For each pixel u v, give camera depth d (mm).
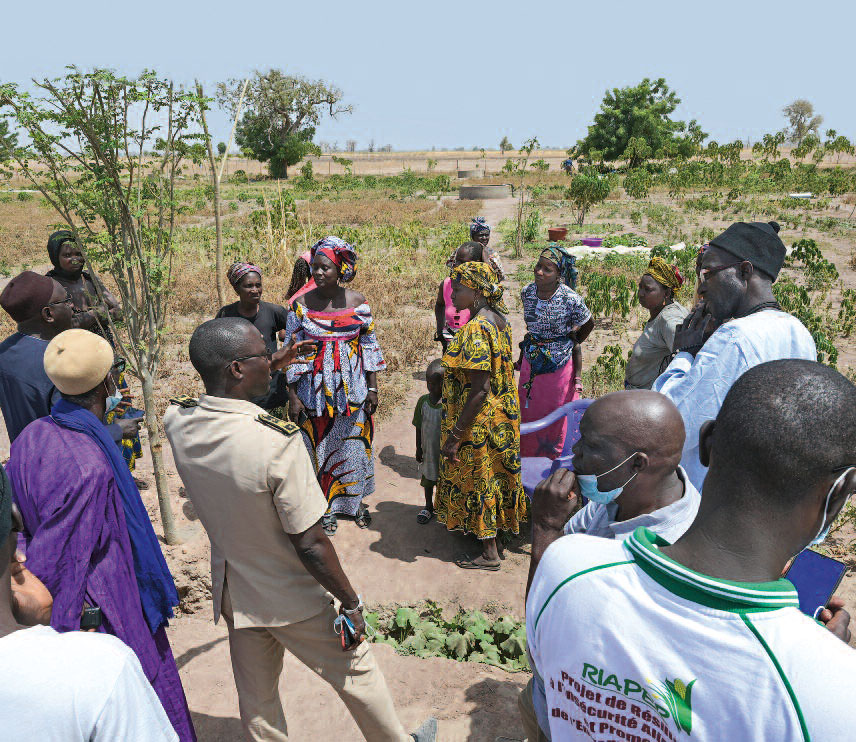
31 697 1021
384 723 2441
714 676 921
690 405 2324
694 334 2900
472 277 3820
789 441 935
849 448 952
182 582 3840
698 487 2424
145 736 1128
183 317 10625
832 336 9352
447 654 3482
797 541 1007
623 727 1047
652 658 970
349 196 43125
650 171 53531
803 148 58000
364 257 15758
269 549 2182
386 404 6902
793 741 857
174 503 4680
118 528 2271
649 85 56625
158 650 2441
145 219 3643
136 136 3328
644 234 21641
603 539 1146
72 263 4586
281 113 57406
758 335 2229
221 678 3145
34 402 3107
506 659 3455
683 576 959
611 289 12539
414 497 5227
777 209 28031
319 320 4441
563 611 1076
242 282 5023
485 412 3957
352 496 4711
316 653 2328
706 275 2525
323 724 2838
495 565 4266
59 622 2086
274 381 4957
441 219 27062
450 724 2805
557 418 4523
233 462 2049
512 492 4215
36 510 2090
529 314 4957
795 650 880
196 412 2129
